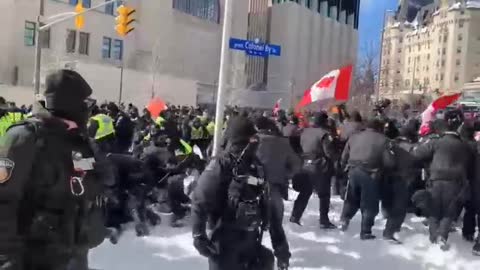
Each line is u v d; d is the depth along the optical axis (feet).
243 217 12.64
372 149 26.78
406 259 24.03
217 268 12.97
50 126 8.05
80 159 8.31
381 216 33.78
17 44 151.23
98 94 158.40
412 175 27.61
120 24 69.77
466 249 26.16
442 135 25.45
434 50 398.01
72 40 165.48
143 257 22.21
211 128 56.44
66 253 8.03
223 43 34.53
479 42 381.40
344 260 23.43
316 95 39.52
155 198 28.32
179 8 216.33
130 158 25.12
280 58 295.28
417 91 367.25
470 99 139.74
